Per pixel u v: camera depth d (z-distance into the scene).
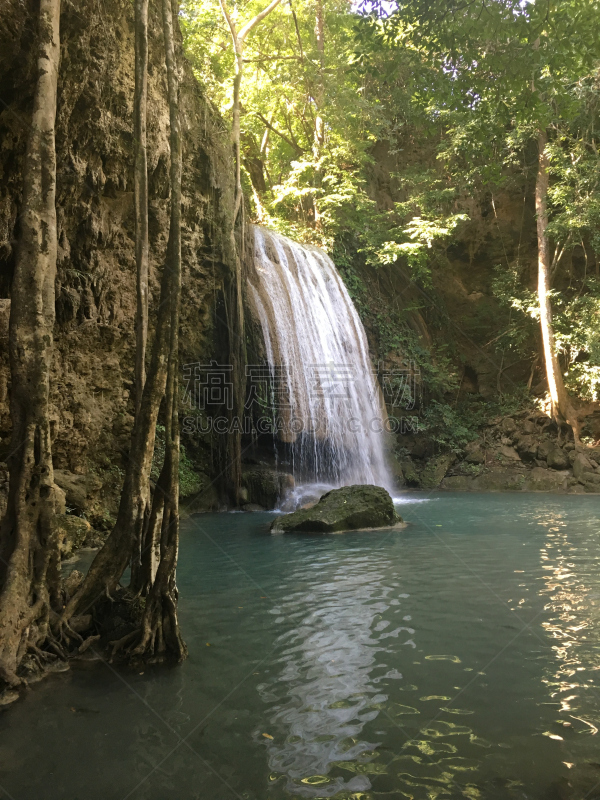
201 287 13.34
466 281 23.59
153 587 4.29
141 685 3.74
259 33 20.62
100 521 9.68
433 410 20.83
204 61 16.09
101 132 9.04
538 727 3.14
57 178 8.66
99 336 10.34
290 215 22.27
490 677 3.80
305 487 14.80
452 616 5.12
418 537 9.36
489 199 22.70
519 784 2.62
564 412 19.38
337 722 3.22
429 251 22.95
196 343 13.76
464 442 20.39
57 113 8.18
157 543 4.71
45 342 4.28
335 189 20.41
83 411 9.60
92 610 4.55
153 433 4.78
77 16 7.76
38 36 4.49
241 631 4.78
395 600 5.66
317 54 19.81
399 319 21.75
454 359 23.17
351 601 5.64
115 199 10.01
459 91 8.38
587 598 5.67
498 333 22.66
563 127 19.45
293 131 23.39
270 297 15.50
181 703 3.48
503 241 22.73
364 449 17.44
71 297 9.23
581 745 2.95
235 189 14.27
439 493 17.62
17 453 4.19
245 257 15.30
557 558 7.61
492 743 2.98
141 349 5.18
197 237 12.80
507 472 19.12
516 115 8.40
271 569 7.11
